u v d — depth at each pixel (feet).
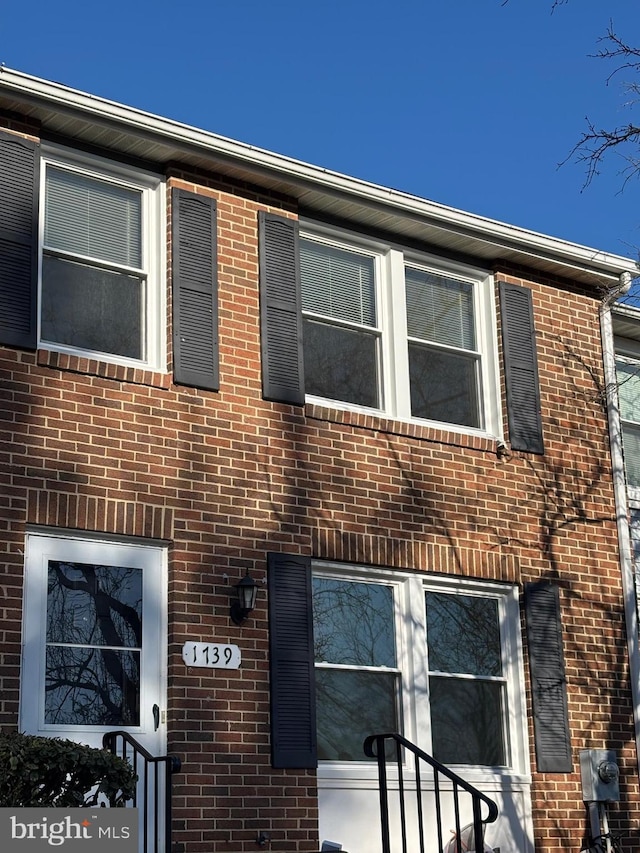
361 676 34.30
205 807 30.19
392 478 35.86
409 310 38.40
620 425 42.09
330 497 34.50
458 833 29.17
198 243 34.09
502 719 36.65
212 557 31.99
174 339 32.83
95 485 30.60
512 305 40.09
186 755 30.25
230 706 31.27
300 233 36.88
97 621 30.30
